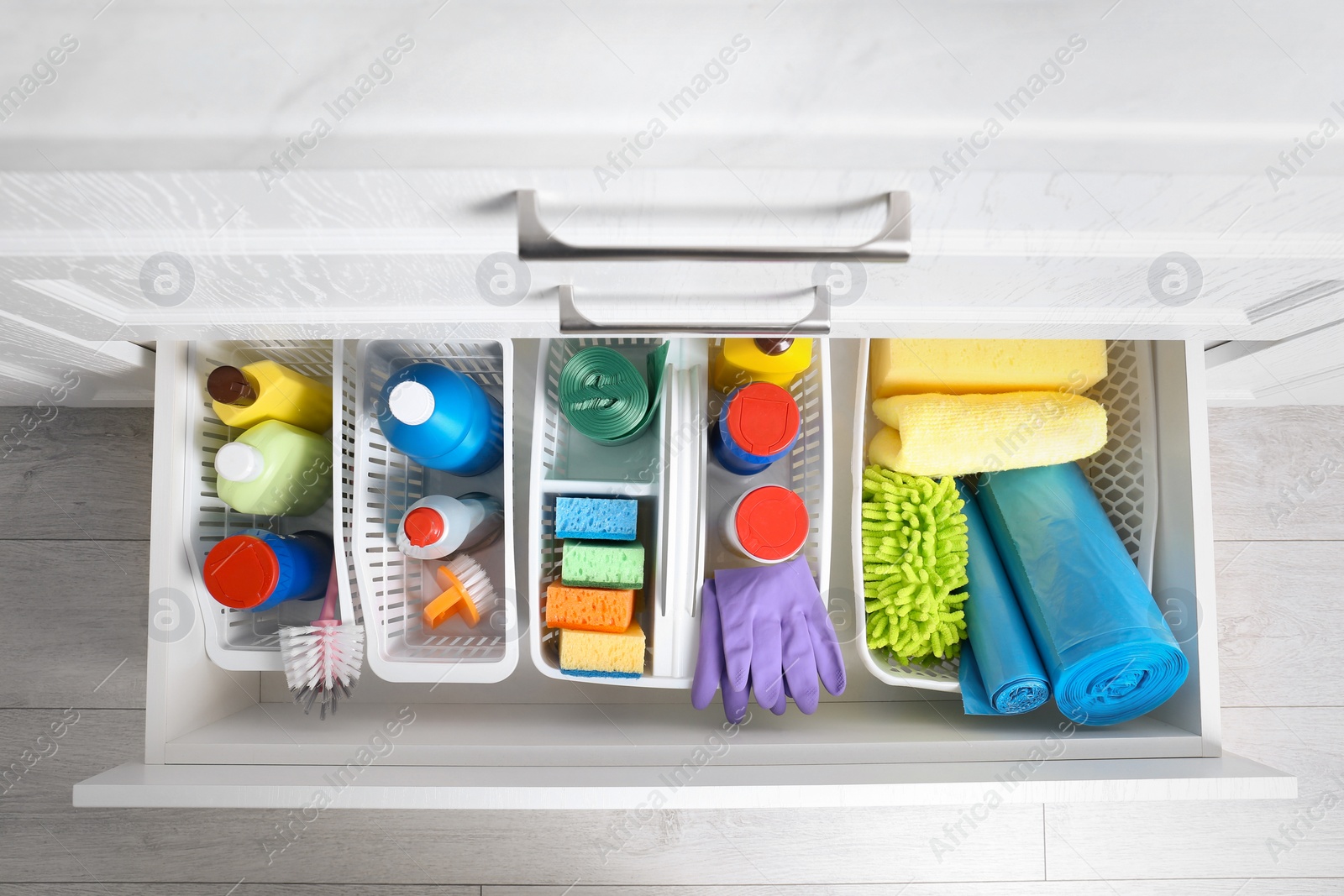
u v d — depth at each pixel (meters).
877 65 0.26
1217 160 0.27
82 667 0.77
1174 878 0.81
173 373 0.54
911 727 0.60
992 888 0.80
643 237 0.31
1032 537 0.60
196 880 0.77
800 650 0.57
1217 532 0.84
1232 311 0.46
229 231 0.31
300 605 0.64
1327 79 0.26
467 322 0.45
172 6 0.25
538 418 0.59
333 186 0.27
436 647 0.62
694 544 0.58
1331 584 0.83
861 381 0.61
